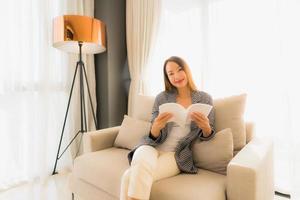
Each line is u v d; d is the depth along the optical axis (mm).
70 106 2621
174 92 1817
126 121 2006
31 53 2254
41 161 2348
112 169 1504
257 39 2031
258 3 2018
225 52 2215
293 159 1854
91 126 2828
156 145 1586
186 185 1257
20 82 2223
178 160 1476
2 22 2088
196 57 2420
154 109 1823
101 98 2857
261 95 2033
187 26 2469
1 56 2107
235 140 1572
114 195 1444
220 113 1656
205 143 1529
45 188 2168
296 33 1823
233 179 1123
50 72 2412
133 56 2771
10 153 2205
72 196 1942
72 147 2662
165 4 2625
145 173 1244
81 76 2418
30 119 2289
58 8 2479
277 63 1933
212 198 1129
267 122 2012
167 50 2639
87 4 2752
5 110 2166
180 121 1490
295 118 1851
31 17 2238
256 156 1249
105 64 2771
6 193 2074
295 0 1820
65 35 2066
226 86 2227
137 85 2709
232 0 2152
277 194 2012
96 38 2189
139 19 2689
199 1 2379
